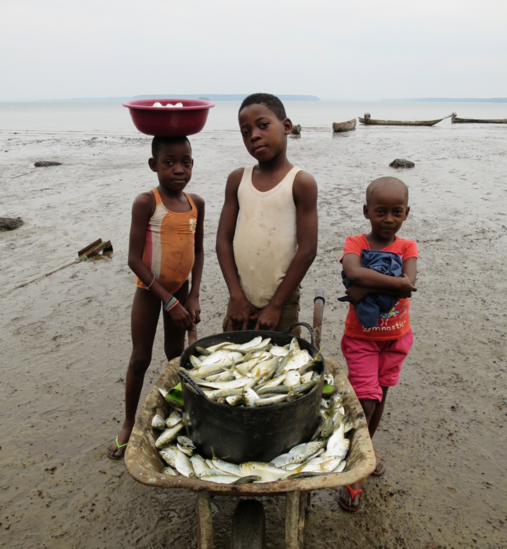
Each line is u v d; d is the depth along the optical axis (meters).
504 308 4.75
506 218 7.86
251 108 2.44
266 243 2.57
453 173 12.21
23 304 5.12
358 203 9.08
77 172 13.41
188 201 2.76
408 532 2.38
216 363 2.14
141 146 20.81
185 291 3.01
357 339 2.55
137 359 2.85
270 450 1.83
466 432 3.08
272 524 2.42
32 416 3.34
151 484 1.61
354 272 2.38
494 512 2.48
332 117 63.22
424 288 5.27
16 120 56.50
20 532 2.44
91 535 2.42
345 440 1.93
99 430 3.20
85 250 6.52
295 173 2.52
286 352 2.22
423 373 3.72
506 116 104.00
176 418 2.12
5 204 9.64
